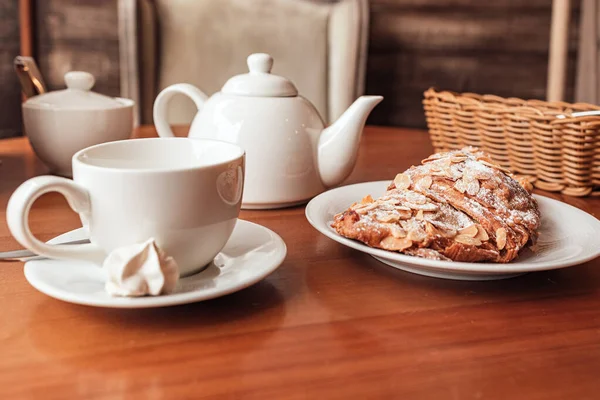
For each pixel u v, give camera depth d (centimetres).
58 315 44
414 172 56
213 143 51
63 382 37
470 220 51
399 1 148
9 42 146
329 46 133
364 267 52
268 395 37
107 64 150
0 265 51
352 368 39
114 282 42
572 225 56
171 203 44
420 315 45
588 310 46
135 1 124
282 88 66
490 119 74
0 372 38
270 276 50
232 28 132
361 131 66
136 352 40
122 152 50
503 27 149
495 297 47
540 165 71
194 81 133
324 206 58
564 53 128
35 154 80
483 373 39
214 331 42
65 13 146
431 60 151
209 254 47
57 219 61
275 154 63
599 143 68
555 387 38
